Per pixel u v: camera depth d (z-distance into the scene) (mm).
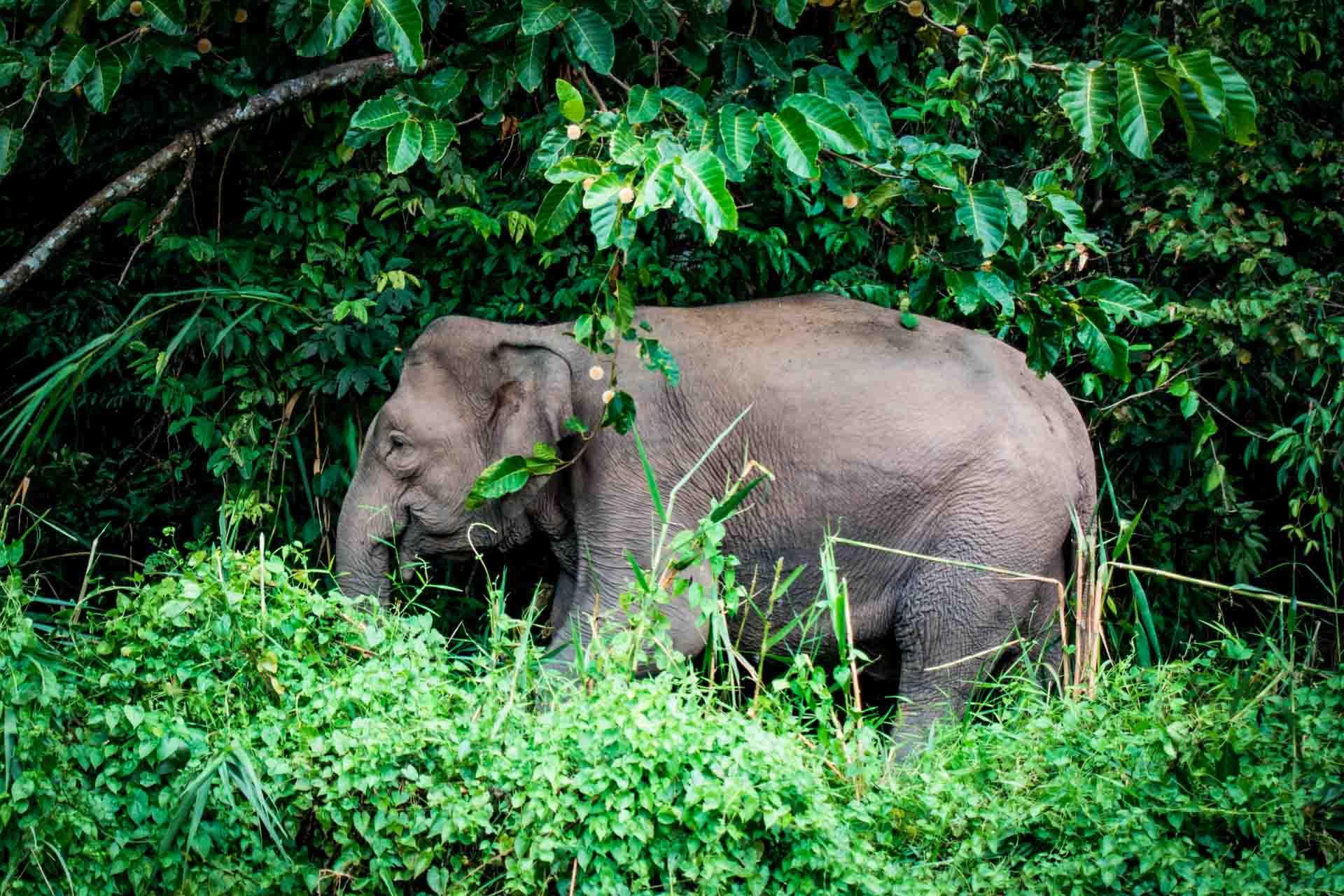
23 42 7828
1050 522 8047
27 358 10195
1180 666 7246
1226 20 10469
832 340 8375
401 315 9891
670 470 8266
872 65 10305
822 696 6887
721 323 8539
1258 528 10016
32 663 6230
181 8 7355
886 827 6590
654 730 6305
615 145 6625
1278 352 9625
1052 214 8023
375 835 6203
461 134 10164
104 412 10406
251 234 10141
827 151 7789
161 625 6637
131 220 9820
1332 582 8984
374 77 9617
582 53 7223
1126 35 6988
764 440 8172
